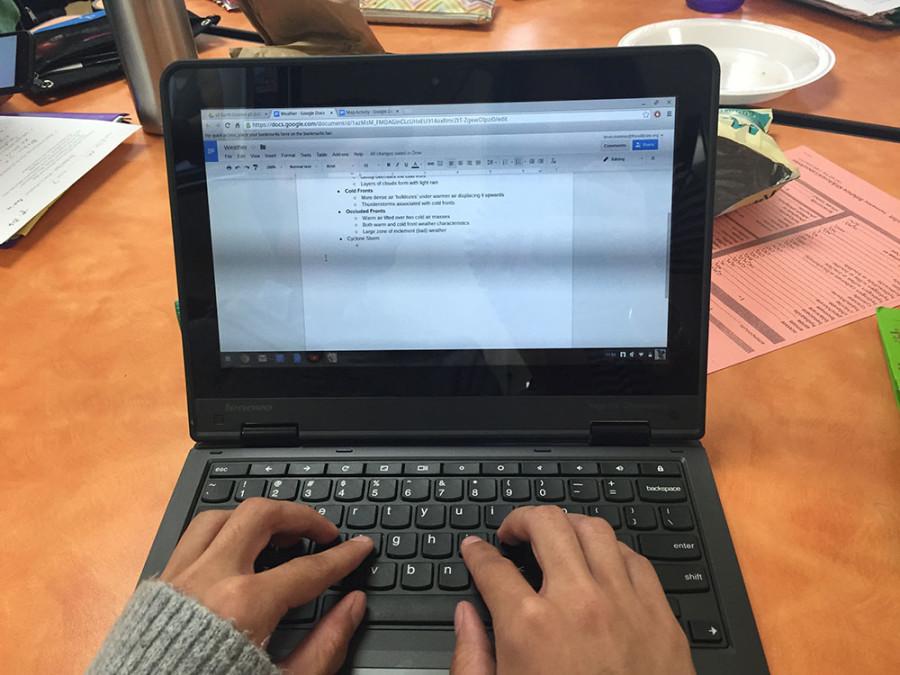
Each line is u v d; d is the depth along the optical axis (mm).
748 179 752
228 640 375
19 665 444
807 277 707
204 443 566
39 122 1000
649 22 1206
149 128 1000
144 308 722
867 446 556
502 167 528
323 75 519
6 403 623
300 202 535
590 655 365
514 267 539
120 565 499
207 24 1216
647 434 544
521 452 542
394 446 555
